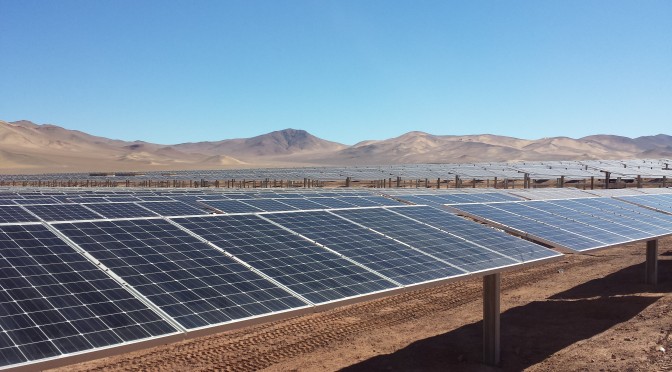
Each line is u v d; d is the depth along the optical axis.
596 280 29.00
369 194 28.48
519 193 31.89
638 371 15.80
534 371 16.80
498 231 19.84
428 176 75.94
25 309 9.04
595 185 88.19
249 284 11.72
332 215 18.47
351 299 12.06
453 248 16.83
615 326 20.48
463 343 19.44
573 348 18.42
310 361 18.08
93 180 92.94
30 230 12.16
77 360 8.23
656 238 24.00
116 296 10.09
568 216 24.89
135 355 18.45
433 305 25.02
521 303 24.75
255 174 85.12
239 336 20.72
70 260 11.11
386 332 21.11
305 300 11.51
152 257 12.07
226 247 13.55
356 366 17.59
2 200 19.42
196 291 10.94
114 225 13.48
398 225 18.55
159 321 9.58
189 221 14.99
